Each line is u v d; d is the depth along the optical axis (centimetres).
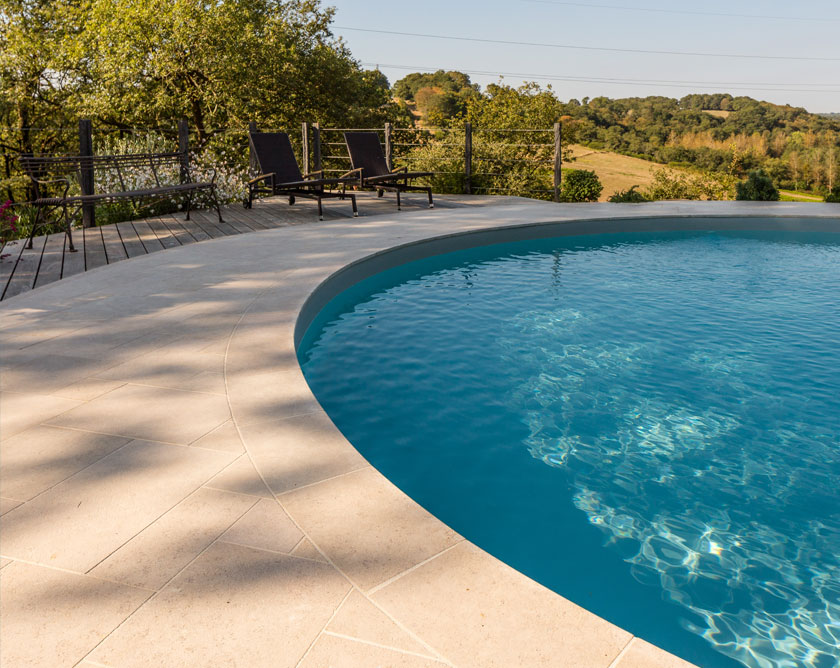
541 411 353
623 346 457
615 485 281
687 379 400
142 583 165
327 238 721
